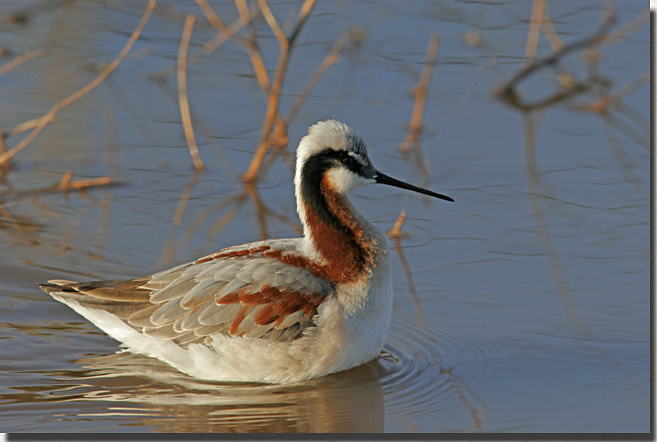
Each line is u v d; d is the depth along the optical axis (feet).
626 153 55.16
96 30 67.41
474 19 69.77
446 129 58.13
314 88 61.21
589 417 35.01
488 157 55.11
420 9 70.23
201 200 51.65
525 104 61.21
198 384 37.19
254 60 57.77
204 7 63.41
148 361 38.96
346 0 70.38
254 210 50.80
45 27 67.62
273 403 35.94
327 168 38.42
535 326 41.27
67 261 45.50
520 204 50.60
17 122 56.49
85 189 52.42
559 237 47.55
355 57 64.80
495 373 38.19
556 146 56.24
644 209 49.67
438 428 34.45
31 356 38.86
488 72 64.08
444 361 39.09
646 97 61.57
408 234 48.32
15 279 43.96
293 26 67.10
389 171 53.72
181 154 55.57
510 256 46.19
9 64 61.52
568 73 64.03
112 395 36.17
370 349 38.11
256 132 57.47
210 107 59.52
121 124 57.67
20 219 49.24
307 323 36.96
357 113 59.11
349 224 38.19
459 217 49.73
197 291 37.37
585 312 41.98
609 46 67.00
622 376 37.70
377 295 37.81
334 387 37.09
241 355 36.96
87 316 38.99
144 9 69.77
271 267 37.70
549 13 71.00
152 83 61.87
